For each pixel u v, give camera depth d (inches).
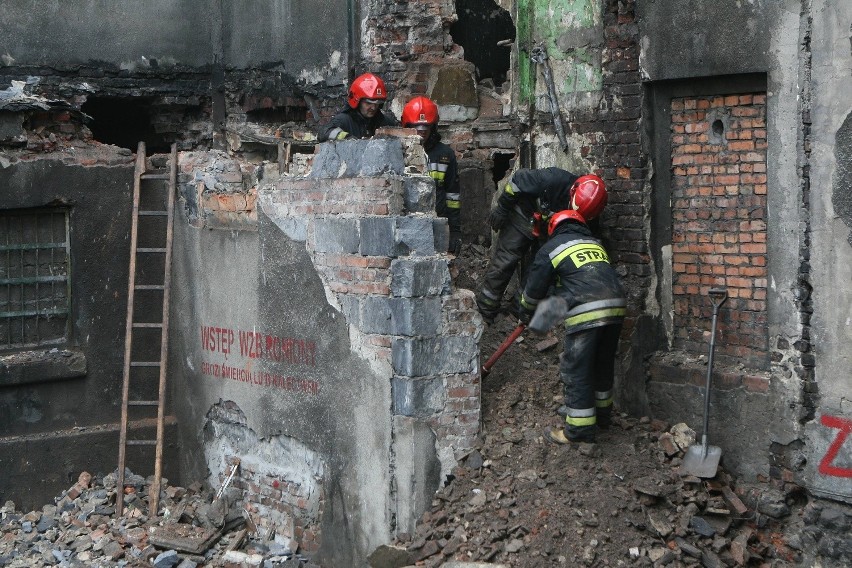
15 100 337.1
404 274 257.3
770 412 260.1
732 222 274.4
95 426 342.6
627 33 292.7
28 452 328.8
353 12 398.0
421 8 394.9
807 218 249.1
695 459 262.4
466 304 266.7
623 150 296.4
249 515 314.3
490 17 428.1
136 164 339.0
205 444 335.9
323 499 285.7
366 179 266.1
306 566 283.0
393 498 264.2
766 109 263.3
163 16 447.8
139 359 347.6
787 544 254.5
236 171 325.1
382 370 264.1
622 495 251.1
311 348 286.0
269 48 436.5
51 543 306.8
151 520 315.9
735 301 274.4
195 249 333.4
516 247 305.4
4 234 330.6
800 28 247.6
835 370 246.1
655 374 289.7
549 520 245.6
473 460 264.8
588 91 305.9
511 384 287.1
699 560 242.2
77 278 339.9
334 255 275.9
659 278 292.8
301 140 404.2
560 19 313.1
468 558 244.5
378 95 322.3
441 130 390.3
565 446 263.9
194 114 466.6
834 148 242.1
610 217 300.7
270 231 297.7
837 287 244.2
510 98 344.8
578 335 256.7
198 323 334.0
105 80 438.0
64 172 335.0
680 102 285.3
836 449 246.1
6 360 327.6
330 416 281.4
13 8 416.8
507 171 344.8
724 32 265.1
